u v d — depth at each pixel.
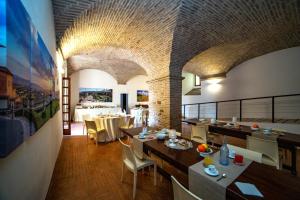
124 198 2.06
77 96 9.30
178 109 5.24
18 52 0.96
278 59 5.66
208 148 1.87
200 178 1.33
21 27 1.01
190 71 7.92
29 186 1.29
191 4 3.14
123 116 5.20
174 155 1.77
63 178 2.53
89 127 4.37
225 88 7.31
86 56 7.11
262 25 3.91
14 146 0.90
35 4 1.51
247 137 2.50
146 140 2.36
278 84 5.64
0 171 0.82
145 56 5.54
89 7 2.96
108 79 10.24
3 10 0.78
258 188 1.14
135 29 4.08
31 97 1.24
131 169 2.12
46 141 2.04
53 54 2.84
